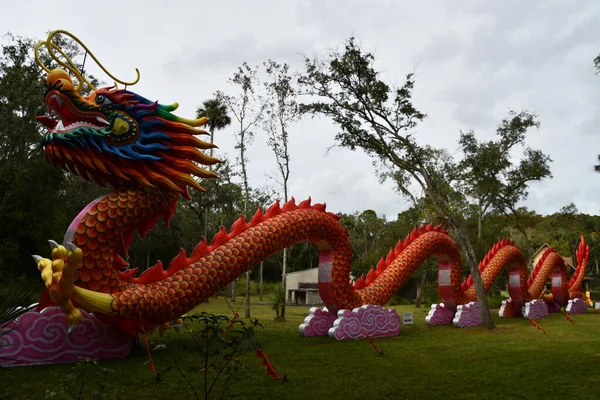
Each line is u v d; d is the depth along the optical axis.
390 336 14.12
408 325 17.38
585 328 16.80
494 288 39.66
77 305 8.56
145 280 9.27
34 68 21.56
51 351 8.56
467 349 11.63
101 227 8.75
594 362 9.78
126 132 8.98
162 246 36.59
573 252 48.00
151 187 9.26
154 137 9.29
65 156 8.63
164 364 8.71
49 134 8.62
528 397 7.07
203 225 31.17
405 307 32.91
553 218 49.81
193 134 9.81
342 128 17.27
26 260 21.25
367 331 13.58
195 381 7.55
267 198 35.16
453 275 18.03
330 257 13.63
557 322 19.25
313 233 12.60
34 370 8.01
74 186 30.30
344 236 13.69
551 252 24.69
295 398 6.84
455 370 8.98
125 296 8.64
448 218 17.42
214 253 10.13
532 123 23.06
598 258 47.91
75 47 22.59
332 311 13.73
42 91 22.17
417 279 34.78
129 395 6.75
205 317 5.34
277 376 8.02
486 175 22.28
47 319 8.61
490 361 9.95
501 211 29.52
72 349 8.77
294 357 10.12
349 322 13.16
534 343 12.73
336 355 10.46
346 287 13.70
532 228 53.47
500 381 8.05
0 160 23.05
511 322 19.25
